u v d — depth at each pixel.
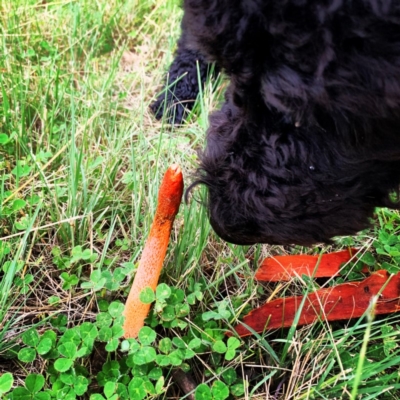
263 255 0.33
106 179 0.36
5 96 0.38
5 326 0.26
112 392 0.24
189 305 0.30
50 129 0.39
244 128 0.23
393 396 0.26
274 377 0.28
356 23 0.18
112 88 0.46
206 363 0.28
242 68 0.20
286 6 0.18
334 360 0.26
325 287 0.31
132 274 0.30
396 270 0.30
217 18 0.20
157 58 0.52
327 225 0.24
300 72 0.19
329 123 0.21
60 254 0.31
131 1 0.57
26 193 0.35
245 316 0.29
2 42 0.44
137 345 0.25
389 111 0.20
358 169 0.23
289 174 0.22
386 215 0.35
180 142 0.40
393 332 0.28
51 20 0.52
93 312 0.29
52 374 0.25
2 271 0.30
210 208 0.25
